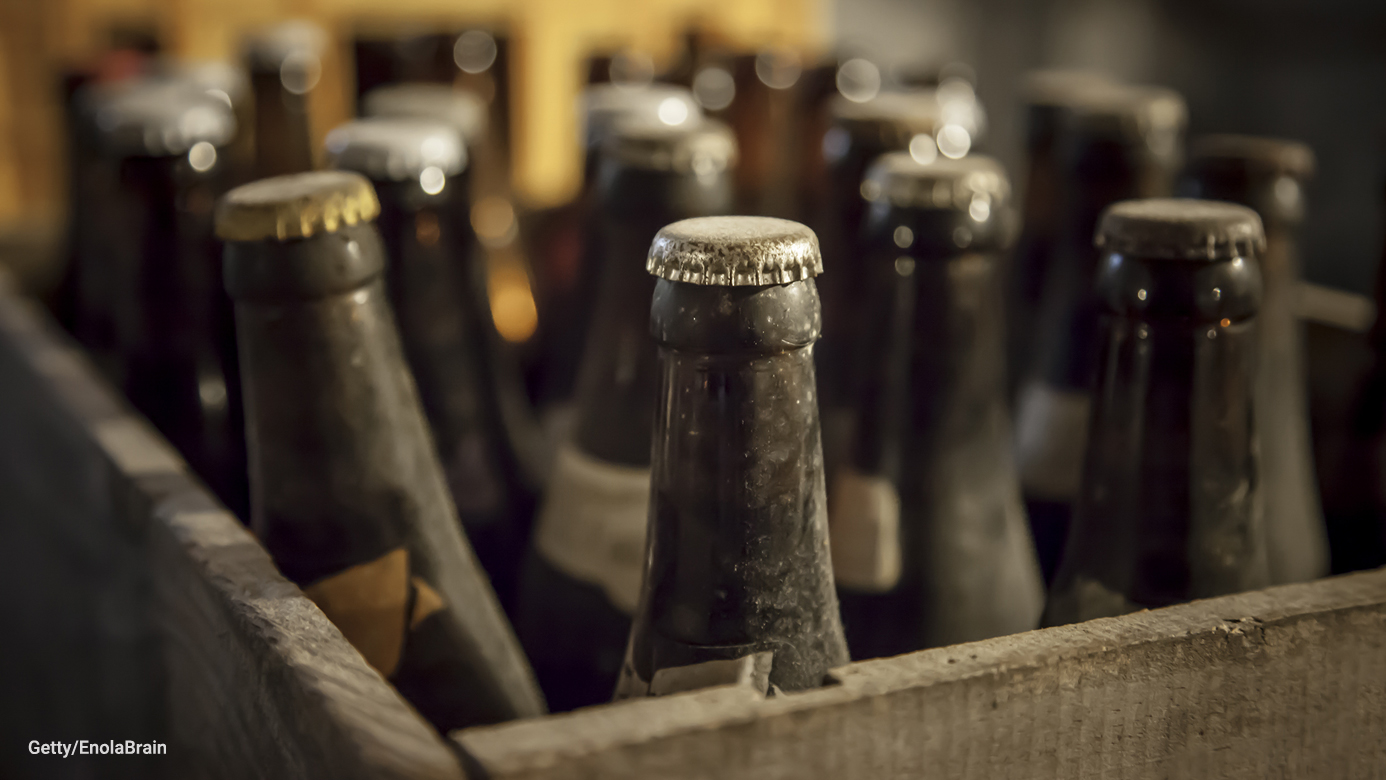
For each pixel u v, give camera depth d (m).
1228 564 0.33
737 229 0.30
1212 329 0.32
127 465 0.40
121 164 0.46
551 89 0.81
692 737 0.27
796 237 0.29
